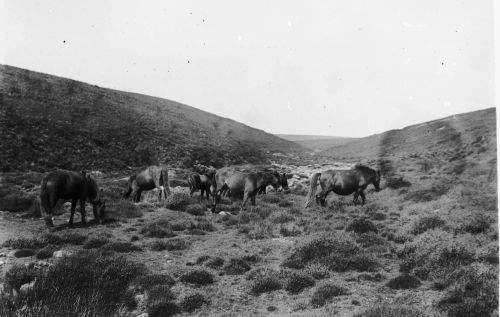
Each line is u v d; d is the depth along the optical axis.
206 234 12.02
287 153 71.69
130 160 37.78
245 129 89.94
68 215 13.80
